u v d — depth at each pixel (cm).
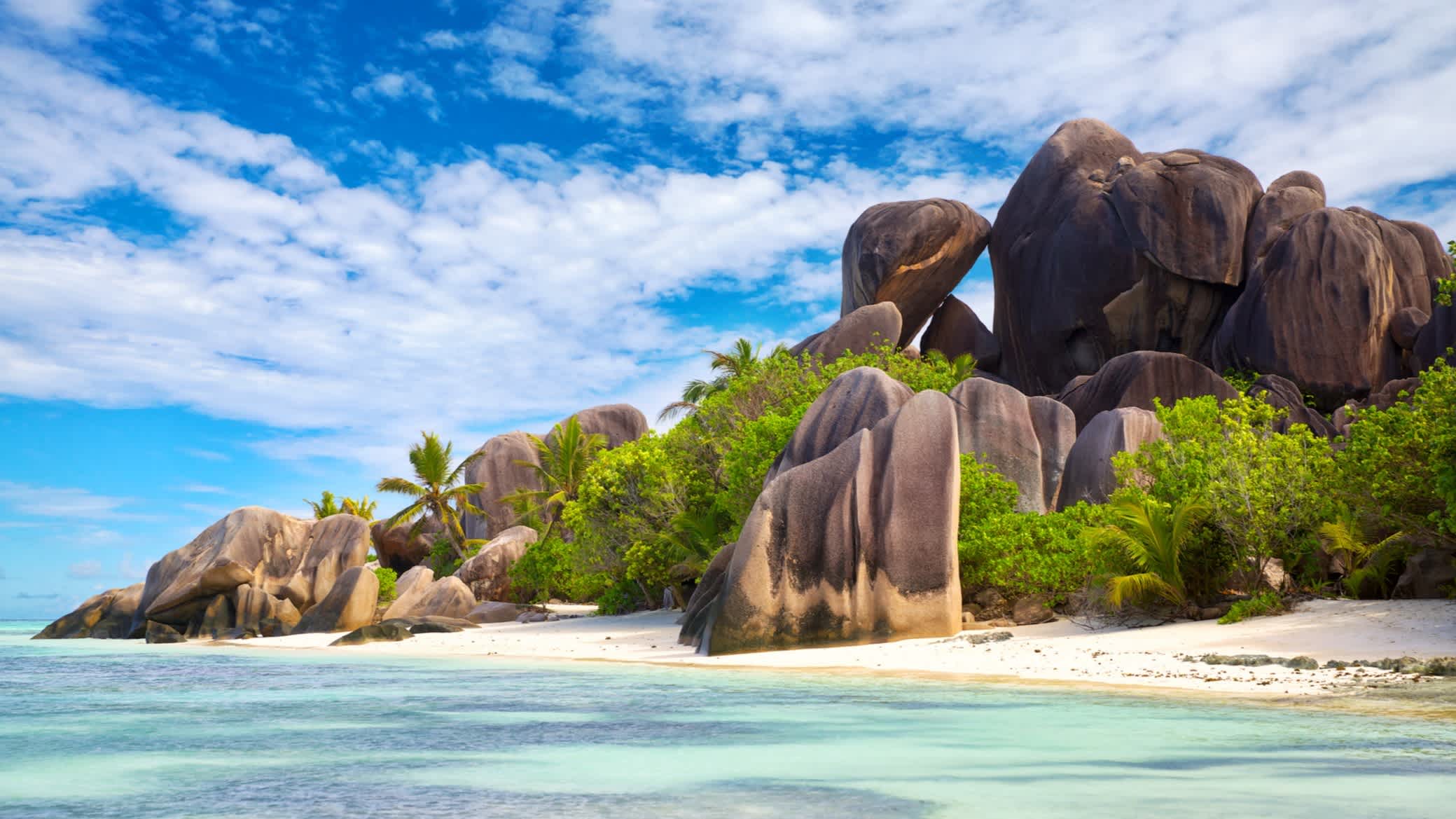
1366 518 1764
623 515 2997
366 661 1981
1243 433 1833
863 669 1474
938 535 1822
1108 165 4941
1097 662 1392
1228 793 596
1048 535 2067
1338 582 1875
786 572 1839
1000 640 1689
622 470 2964
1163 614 1797
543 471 4953
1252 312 4219
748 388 3014
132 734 910
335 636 3019
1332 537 1769
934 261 4916
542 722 958
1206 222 4450
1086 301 4628
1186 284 4478
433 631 2833
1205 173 4547
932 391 1936
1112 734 824
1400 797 578
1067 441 3041
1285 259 4181
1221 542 1839
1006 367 5109
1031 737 821
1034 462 2881
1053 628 1853
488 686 1361
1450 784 614
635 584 3322
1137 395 3741
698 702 1099
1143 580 1723
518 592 4288
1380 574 1772
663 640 2270
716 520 2788
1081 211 4722
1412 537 1738
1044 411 3080
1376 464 1691
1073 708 984
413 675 1585
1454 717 884
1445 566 1684
